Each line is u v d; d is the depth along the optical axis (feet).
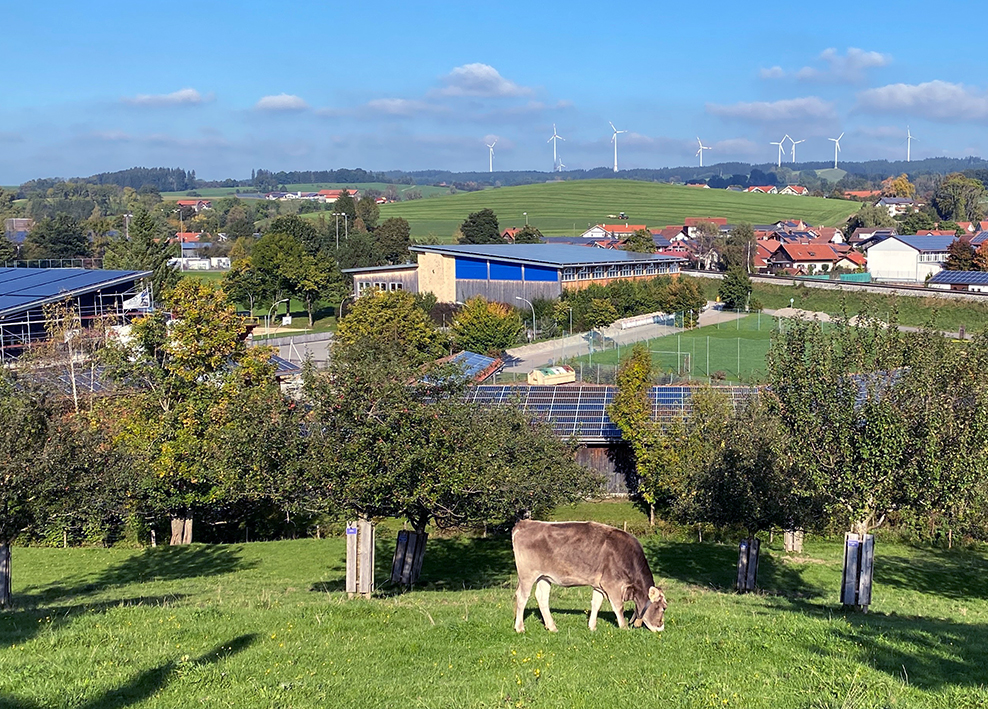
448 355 285.64
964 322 341.62
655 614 51.21
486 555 116.88
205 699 38.91
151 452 117.08
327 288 414.21
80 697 38.73
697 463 116.78
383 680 42.09
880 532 134.82
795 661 44.55
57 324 183.01
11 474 79.51
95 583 99.30
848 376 71.87
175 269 378.53
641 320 362.53
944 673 43.06
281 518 143.84
